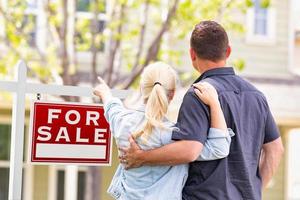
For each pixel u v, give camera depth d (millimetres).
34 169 28844
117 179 7699
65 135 8758
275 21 31375
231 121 7512
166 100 7359
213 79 7668
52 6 22859
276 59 31312
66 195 28859
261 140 7824
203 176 7379
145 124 7340
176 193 7332
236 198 7426
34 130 8664
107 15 24984
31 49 26234
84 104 8820
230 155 7496
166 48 25219
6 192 28578
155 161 7270
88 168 23359
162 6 23109
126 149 7445
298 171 35594
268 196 32000
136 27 25562
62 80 22297
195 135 7191
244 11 22484
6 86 8508
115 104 7867
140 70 22000
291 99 31219
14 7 22703
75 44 23391
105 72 22594
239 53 31000
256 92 7840
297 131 35156
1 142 28562
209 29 7691
